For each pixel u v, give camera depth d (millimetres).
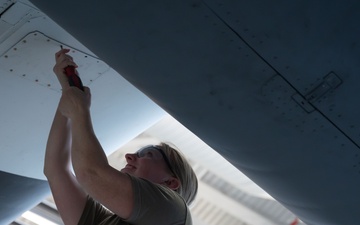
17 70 2797
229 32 2182
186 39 2205
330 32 2182
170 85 2373
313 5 2133
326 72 2266
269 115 2404
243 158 2689
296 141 2494
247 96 2354
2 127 3037
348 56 2232
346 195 2723
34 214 6363
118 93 3066
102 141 3322
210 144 2686
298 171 2650
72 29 2270
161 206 2070
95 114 3121
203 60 2258
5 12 2574
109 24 2201
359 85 2287
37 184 3434
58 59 2342
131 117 3268
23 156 3215
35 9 2590
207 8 2133
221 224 7527
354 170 2582
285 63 2250
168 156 2350
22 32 2660
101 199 2023
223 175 6875
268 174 2750
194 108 2447
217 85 2334
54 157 2285
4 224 3658
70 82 2246
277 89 2318
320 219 2967
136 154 2359
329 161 2562
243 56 2236
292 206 2980
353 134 2439
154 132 6445
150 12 2143
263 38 2193
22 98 2924
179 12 2137
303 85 2301
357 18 2158
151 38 2217
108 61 2377
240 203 7625
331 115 2383
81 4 2158
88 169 2029
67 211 2230
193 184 2393
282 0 2119
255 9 2135
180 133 6484
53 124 2324
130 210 2029
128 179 2045
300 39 2193
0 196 3410
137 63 2318
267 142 2529
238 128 2490
